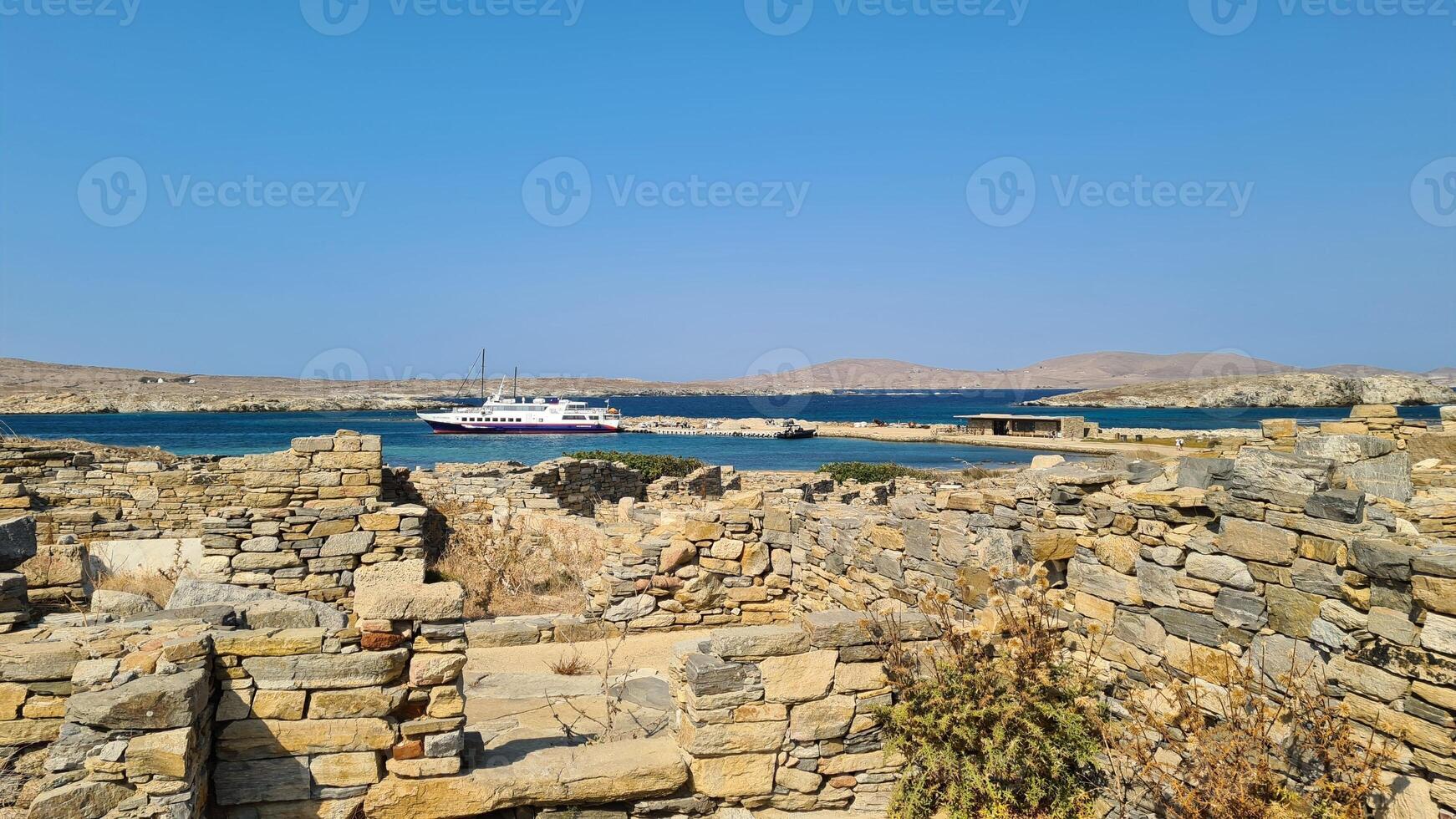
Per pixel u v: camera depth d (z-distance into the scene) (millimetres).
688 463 30375
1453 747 4660
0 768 5195
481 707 7906
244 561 13398
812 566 11711
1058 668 6488
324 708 5523
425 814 5625
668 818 6199
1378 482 8250
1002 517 8523
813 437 91750
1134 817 5961
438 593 5797
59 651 5375
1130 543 6977
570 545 15859
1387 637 5047
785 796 6422
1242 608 5988
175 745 4824
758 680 6367
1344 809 4891
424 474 22125
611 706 7898
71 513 15391
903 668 6512
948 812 6035
